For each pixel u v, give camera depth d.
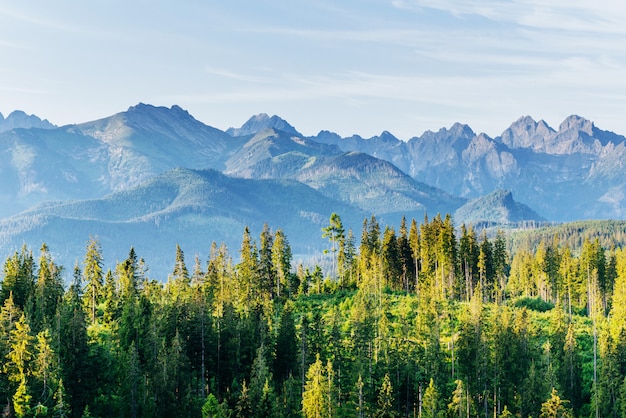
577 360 108.56
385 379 91.38
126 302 112.44
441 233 153.62
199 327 101.25
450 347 112.56
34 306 115.81
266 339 103.19
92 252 131.25
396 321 126.00
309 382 88.94
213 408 88.25
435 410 89.88
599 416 101.50
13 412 80.06
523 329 106.81
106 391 93.06
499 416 96.12
